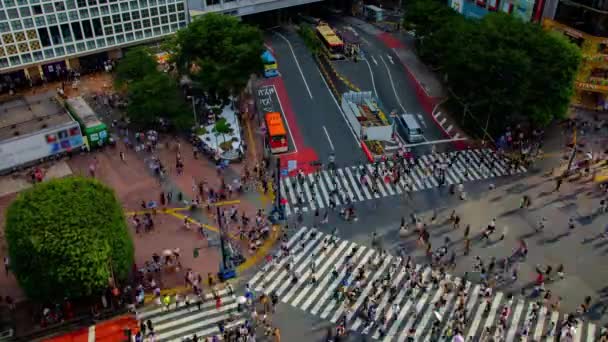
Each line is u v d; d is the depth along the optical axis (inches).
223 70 3149.6
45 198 1914.4
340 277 2252.7
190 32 3262.8
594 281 2239.2
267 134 3117.6
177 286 2198.6
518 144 3105.3
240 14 4200.3
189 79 3496.6
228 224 2517.2
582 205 2647.6
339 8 5002.5
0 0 3112.7
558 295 2171.5
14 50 3324.3
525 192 2743.6
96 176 2800.2
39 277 1865.2
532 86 3061.0
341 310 2103.8
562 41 3075.8
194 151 2977.4
